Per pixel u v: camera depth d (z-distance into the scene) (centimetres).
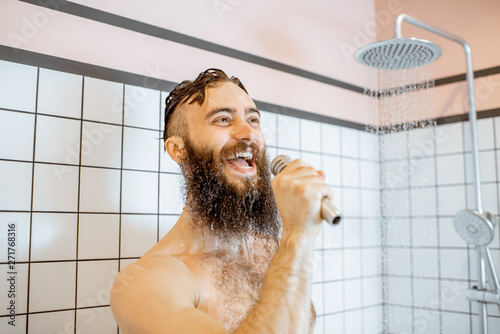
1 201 92
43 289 96
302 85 160
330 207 50
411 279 175
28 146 96
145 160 114
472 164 145
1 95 93
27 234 95
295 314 50
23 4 98
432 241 170
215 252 73
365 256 178
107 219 106
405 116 181
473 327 156
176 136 79
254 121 79
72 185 102
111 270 106
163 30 121
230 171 74
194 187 74
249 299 67
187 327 52
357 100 181
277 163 60
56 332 97
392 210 183
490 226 134
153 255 70
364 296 176
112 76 110
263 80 146
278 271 52
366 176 182
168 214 117
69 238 100
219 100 76
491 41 159
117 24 113
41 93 99
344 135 174
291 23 158
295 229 53
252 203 75
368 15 191
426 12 178
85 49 106
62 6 104
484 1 161
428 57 129
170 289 59
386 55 129
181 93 81
